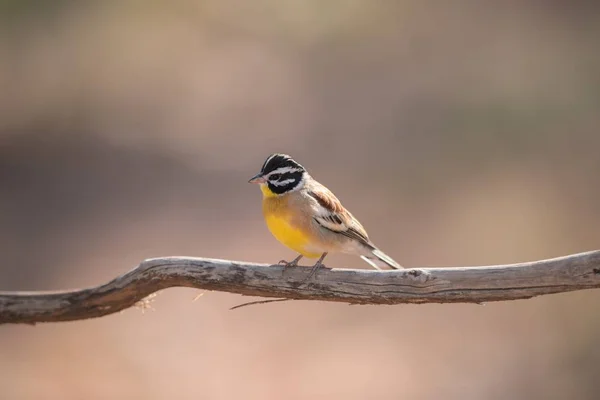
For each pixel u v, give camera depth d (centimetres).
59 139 2309
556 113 2367
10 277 1533
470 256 1596
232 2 3109
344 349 1322
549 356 1278
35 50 2758
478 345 1321
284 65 2919
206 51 2988
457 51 2925
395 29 3109
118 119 2470
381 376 1238
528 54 2812
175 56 2928
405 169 2111
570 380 1212
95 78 2733
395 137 2323
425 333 1368
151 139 2342
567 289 650
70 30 2816
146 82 2753
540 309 1409
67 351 1320
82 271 1566
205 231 1767
